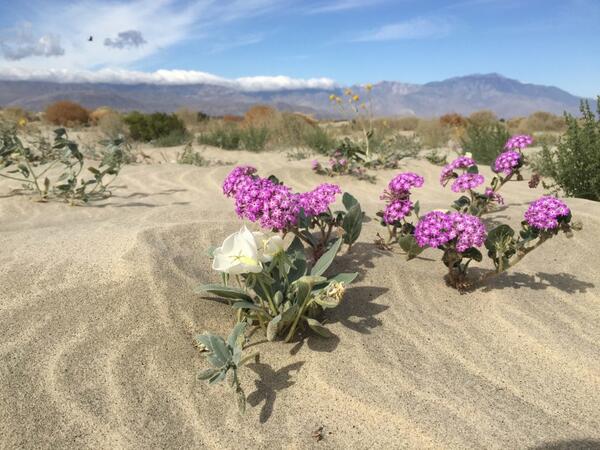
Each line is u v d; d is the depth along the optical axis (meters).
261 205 2.84
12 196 6.11
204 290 2.54
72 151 5.92
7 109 24.64
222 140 13.56
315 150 12.34
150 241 3.34
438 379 2.35
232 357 2.13
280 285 2.77
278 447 1.97
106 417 2.05
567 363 2.53
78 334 2.47
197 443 1.98
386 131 14.90
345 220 3.54
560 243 4.38
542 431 2.02
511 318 2.96
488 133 10.67
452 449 1.91
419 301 3.11
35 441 1.92
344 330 2.71
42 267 3.00
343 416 2.12
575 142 6.31
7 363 2.22
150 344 2.48
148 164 9.37
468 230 2.88
